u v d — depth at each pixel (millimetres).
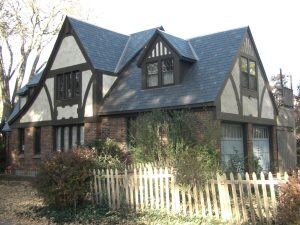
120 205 10453
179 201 9430
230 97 16031
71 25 19703
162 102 16141
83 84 18969
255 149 18234
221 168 13172
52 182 10852
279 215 7195
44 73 20828
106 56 19828
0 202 13156
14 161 22344
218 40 17906
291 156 21297
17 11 26531
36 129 21500
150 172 9922
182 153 11922
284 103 21125
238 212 8375
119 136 17500
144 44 20688
